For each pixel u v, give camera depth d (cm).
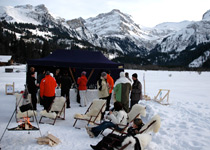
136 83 728
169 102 1002
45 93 697
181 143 462
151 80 2989
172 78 3569
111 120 527
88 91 983
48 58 1000
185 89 1842
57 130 562
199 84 2442
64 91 852
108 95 766
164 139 483
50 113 626
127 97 674
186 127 571
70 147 448
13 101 963
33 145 452
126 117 524
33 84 762
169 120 645
